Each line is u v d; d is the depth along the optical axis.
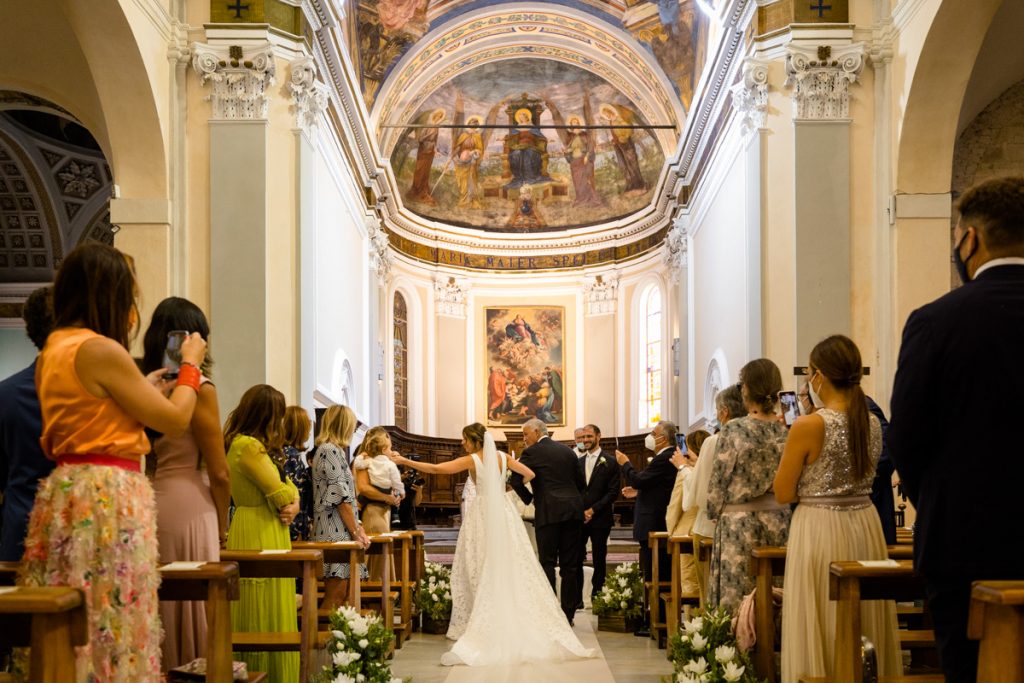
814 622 4.09
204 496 4.29
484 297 25.30
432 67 20.52
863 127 10.69
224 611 3.65
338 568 6.60
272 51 10.54
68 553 2.96
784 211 10.84
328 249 13.48
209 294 10.35
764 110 10.98
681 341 18.23
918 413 2.73
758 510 5.01
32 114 14.32
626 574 8.62
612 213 24.50
